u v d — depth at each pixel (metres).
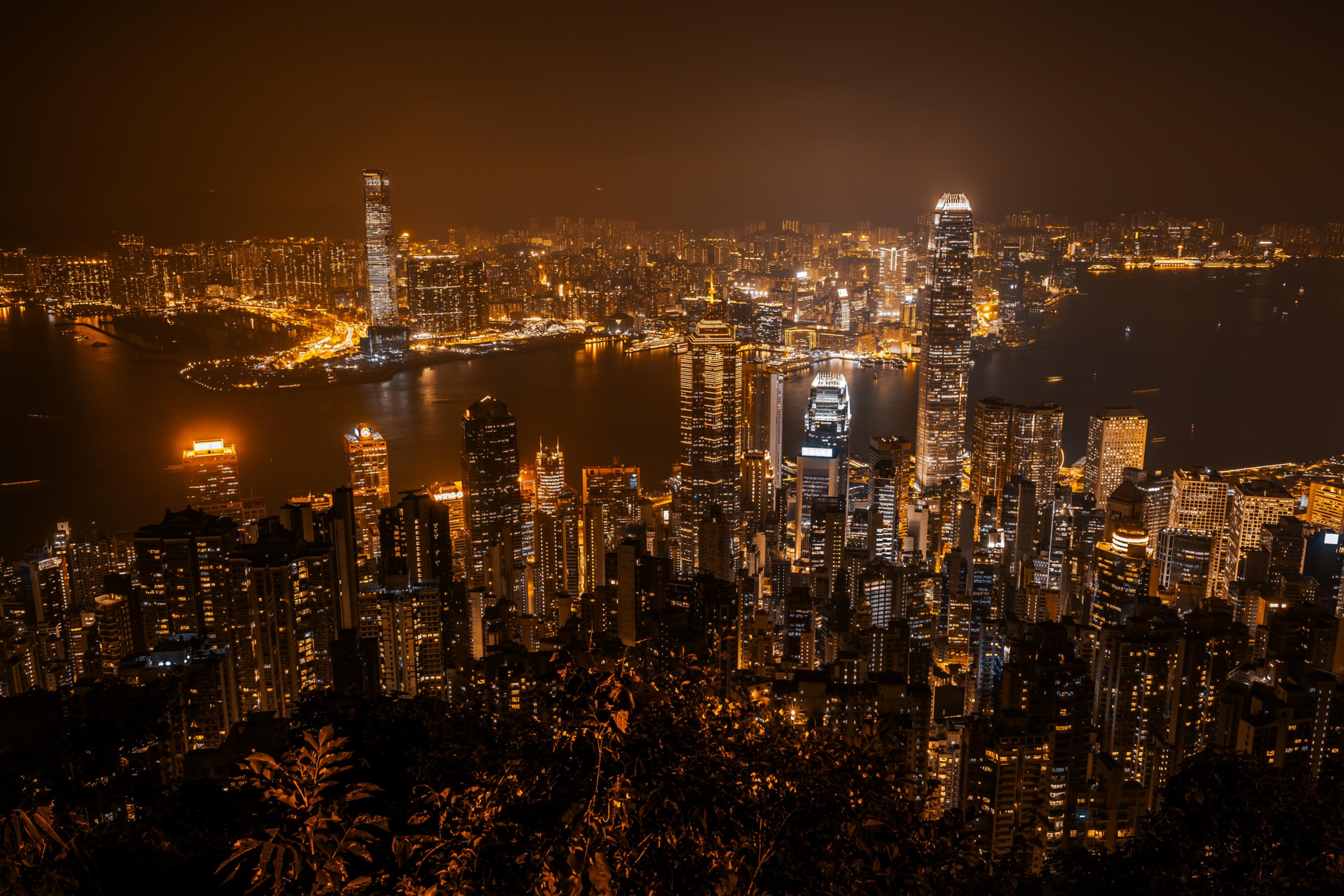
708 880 9.92
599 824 9.57
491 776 11.06
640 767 10.67
